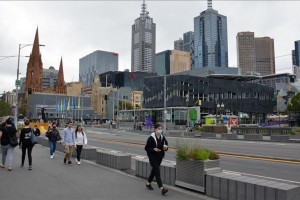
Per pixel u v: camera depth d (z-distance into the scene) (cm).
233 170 1298
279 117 8638
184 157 891
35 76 17050
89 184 979
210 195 809
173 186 938
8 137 1266
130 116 8394
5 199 791
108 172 1213
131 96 15950
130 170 1285
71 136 1484
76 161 1555
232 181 750
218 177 788
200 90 9181
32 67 17125
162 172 999
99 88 16575
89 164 1455
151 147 884
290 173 1220
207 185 820
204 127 4978
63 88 18575
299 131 3791
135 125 6888
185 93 8950
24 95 16912
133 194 843
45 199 790
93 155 1673
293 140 3089
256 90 10581
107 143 2984
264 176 1151
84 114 15450
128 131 6034
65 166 1386
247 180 738
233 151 2114
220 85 9638
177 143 991
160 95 9394
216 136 4062
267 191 676
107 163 1391
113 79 17288
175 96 8825
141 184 980
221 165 1440
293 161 1562
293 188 662
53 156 1769
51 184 979
